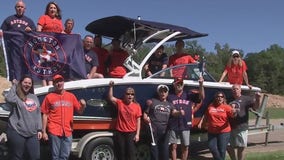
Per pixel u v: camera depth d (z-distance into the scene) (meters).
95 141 7.73
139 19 8.85
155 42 9.67
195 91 8.90
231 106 8.23
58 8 8.09
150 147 8.21
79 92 7.74
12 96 6.33
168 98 8.21
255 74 81.50
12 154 6.45
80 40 7.99
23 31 7.54
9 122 6.42
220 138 8.00
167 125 8.00
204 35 9.57
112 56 8.91
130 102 7.84
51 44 7.72
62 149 7.05
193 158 9.56
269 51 86.50
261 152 9.87
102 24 9.38
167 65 9.45
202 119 8.68
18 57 7.49
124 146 7.83
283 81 79.44
